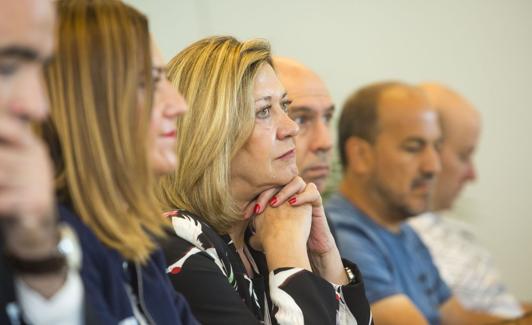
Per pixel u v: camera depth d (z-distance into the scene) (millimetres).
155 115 2674
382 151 7637
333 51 9211
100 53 2439
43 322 2049
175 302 2873
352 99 7766
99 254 2393
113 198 2432
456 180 9109
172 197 3912
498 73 10367
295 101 6062
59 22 2451
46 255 2020
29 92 1939
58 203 2430
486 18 10312
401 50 9656
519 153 10375
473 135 9539
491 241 9891
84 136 2418
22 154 1921
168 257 3586
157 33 8125
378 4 9484
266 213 4027
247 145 3930
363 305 3963
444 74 9938
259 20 8781
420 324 6840
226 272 3744
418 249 7668
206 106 3863
